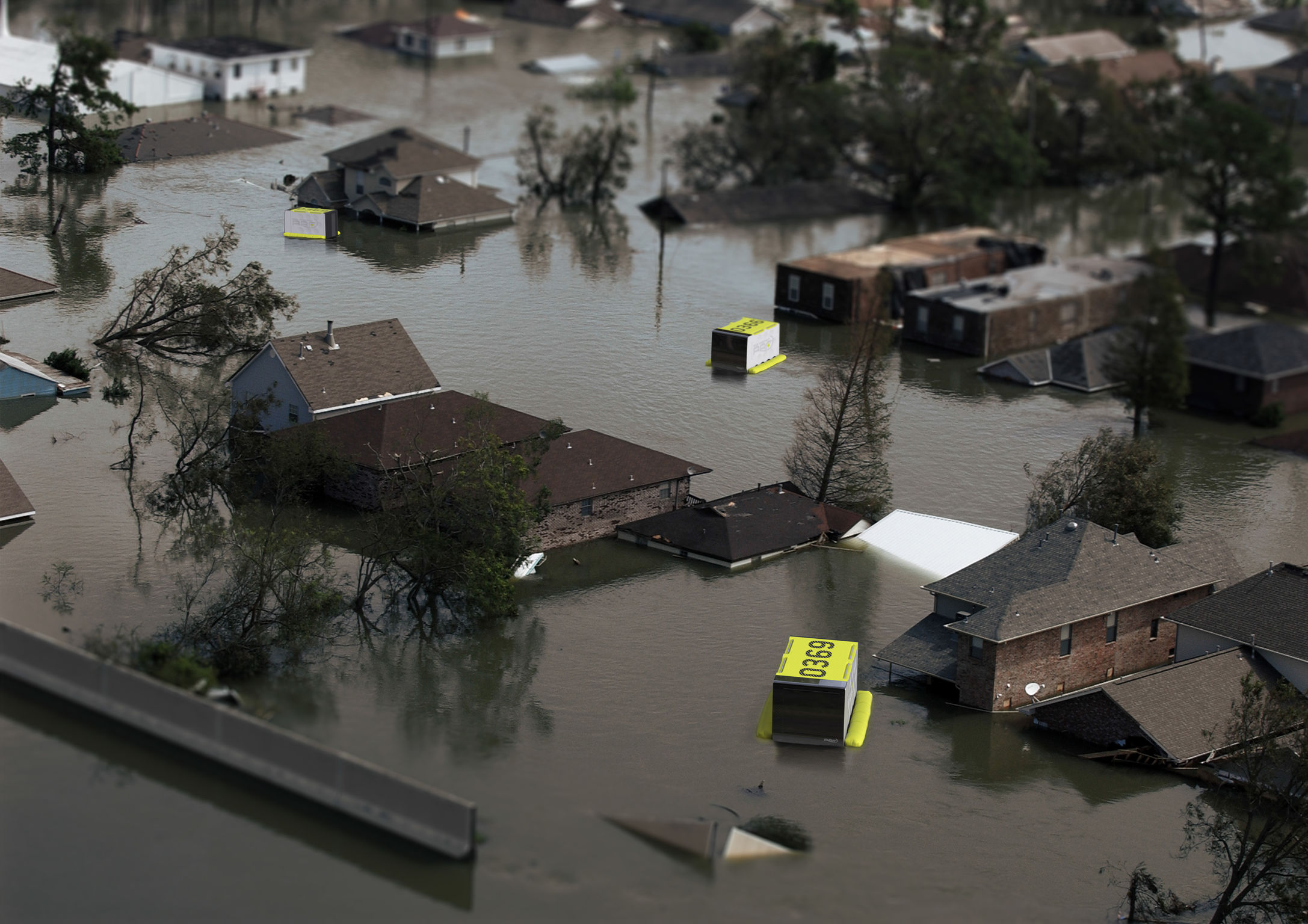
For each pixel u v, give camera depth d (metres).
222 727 60.25
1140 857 69.06
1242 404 130.62
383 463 91.38
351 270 131.38
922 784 72.62
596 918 55.53
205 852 56.03
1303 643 81.31
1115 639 83.38
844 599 89.50
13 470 91.75
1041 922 62.75
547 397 112.19
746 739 75.12
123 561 83.31
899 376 130.25
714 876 60.00
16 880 53.97
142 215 133.62
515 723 73.38
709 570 91.75
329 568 85.06
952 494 105.62
